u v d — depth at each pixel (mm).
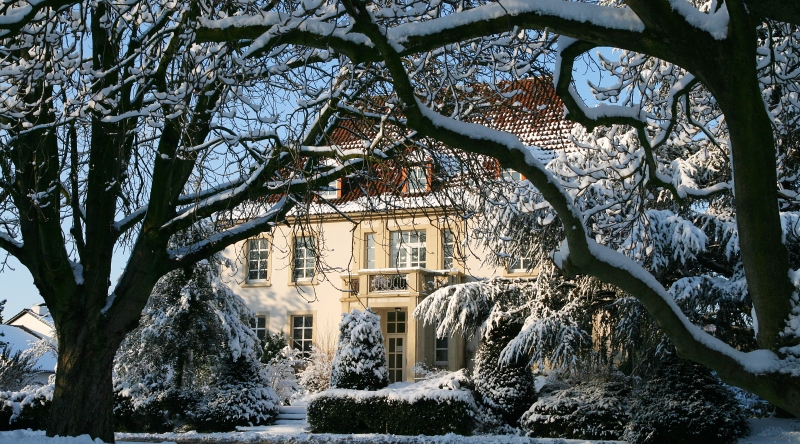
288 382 26828
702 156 16938
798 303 6070
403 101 6562
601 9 6547
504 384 19344
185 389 21750
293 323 32188
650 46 6371
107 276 11109
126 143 11297
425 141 11461
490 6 6844
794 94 12508
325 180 10852
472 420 18688
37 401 19438
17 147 10594
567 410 17812
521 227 17766
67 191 12320
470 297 20000
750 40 5883
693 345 6246
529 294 19875
